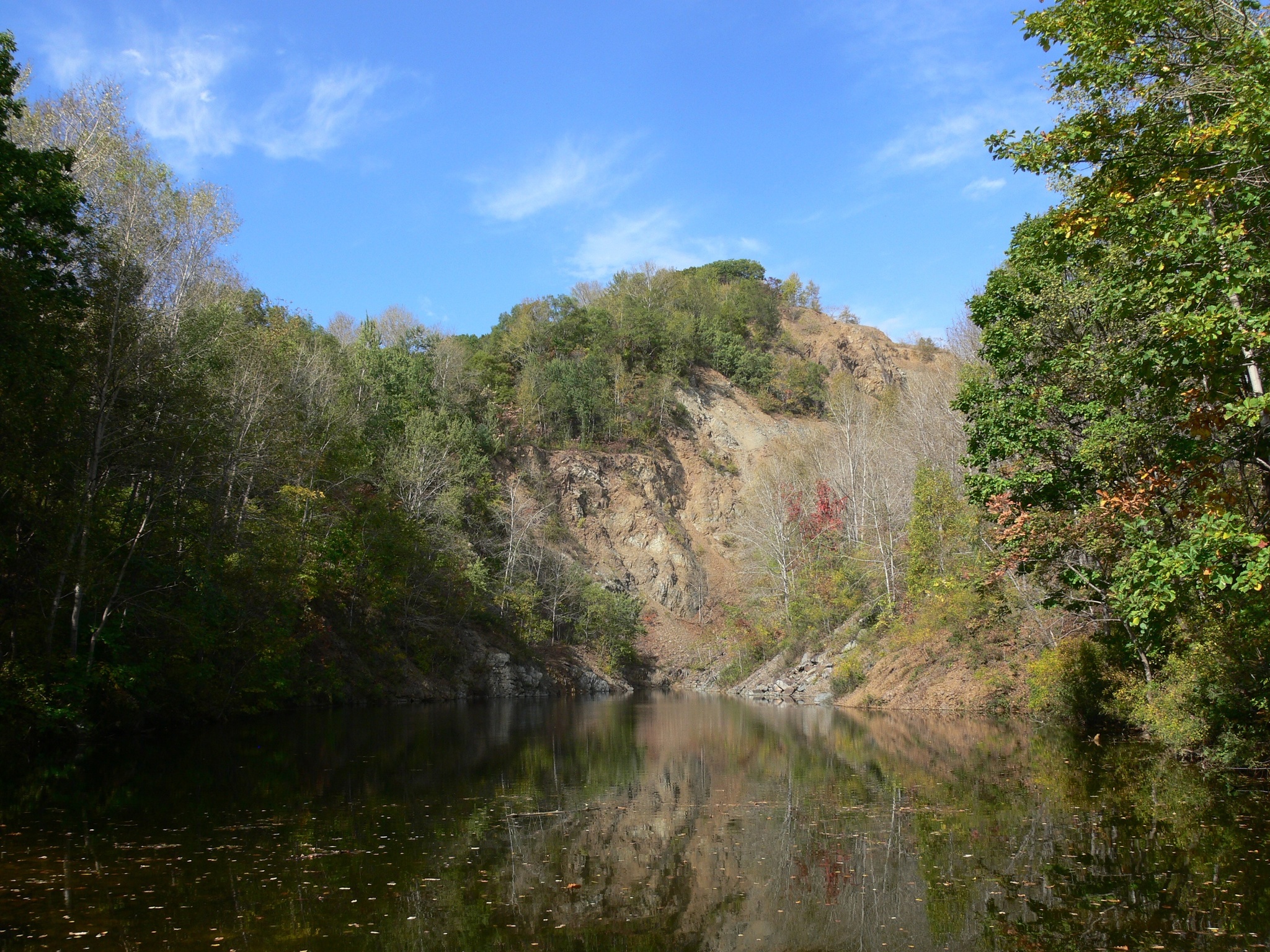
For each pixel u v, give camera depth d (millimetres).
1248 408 9484
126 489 26484
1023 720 27266
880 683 36938
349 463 43719
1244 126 9508
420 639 46594
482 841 11758
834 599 48125
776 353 108750
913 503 40781
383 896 9188
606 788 16312
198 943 7672
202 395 26453
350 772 18188
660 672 66562
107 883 9508
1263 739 15484
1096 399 16125
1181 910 8328
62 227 20562
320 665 37344
